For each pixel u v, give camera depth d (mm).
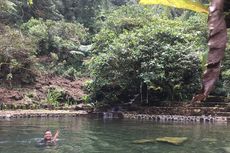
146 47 16484
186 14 19266
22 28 23438
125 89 17250
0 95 18672
